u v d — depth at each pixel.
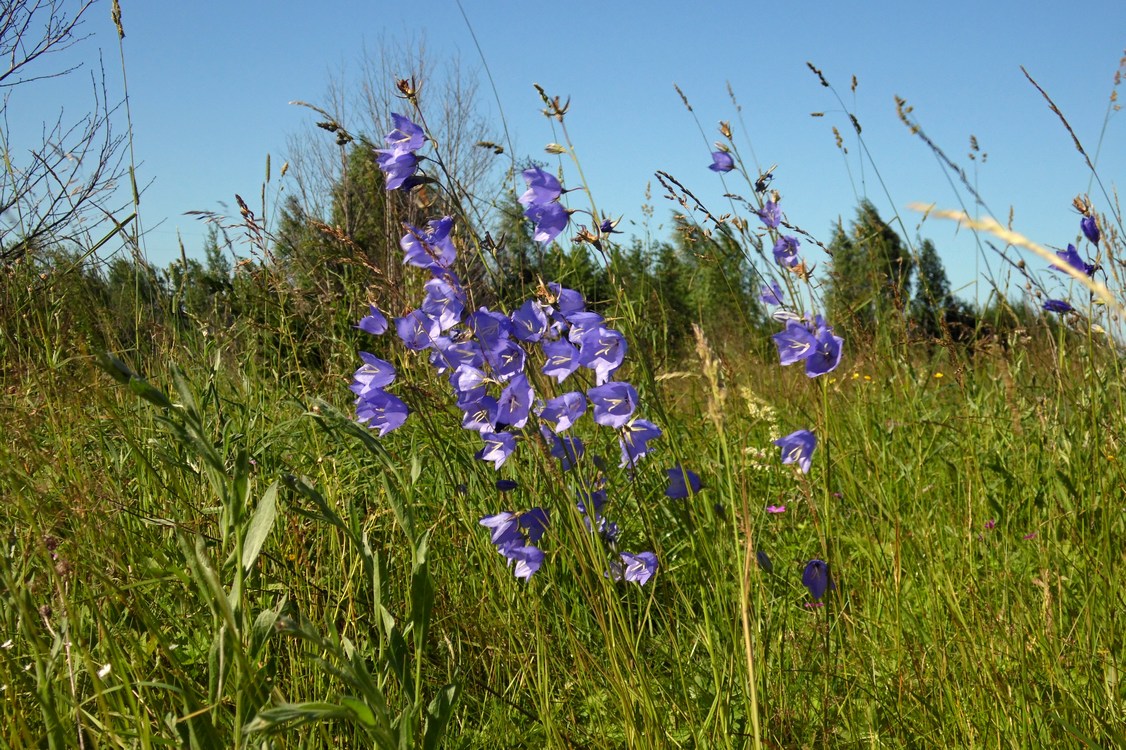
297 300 3.78
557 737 2.24
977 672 2.18
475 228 2.62
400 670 1.90
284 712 1.44
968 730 2.05
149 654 2.05
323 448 3.36
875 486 2.74
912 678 2.27
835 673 2.35
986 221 1.01
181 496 2.54
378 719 1.58
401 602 2.66
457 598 2.81
